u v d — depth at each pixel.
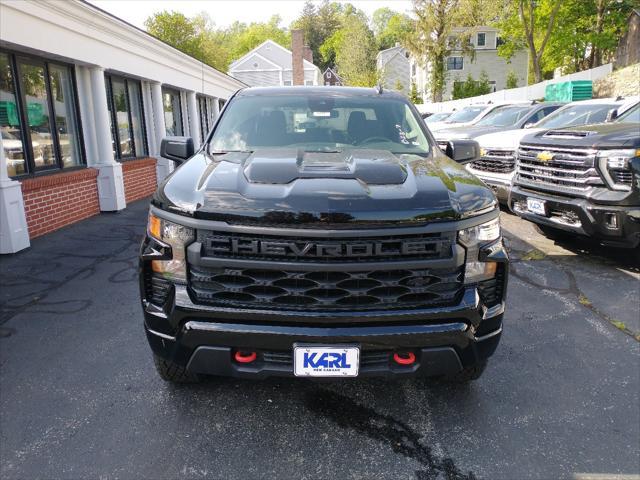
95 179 8.41
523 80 46.34
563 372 3.20
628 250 5.42
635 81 24.73
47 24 6.65
